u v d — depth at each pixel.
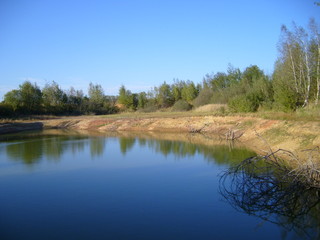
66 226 8.87
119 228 8.62
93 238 8.03
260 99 31.86
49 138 30.55
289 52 28.28
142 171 15.52
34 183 13.61
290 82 27.52
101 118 45.31
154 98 67.19
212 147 22.08
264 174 12.14
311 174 10.07
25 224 9.06
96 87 68.50
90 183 13.45
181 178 13.81
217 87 54.16
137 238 7.97
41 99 56.59
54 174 15.25
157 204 10.50
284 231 8.23
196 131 31.95
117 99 73.88
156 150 22.08
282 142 17.73
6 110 48.25
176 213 9.62
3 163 18.08
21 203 10.96
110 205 10.53
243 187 11.16
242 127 26.47
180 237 7.96
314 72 26.28
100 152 21.72
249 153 18.66
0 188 12.91
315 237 7.83
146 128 37.06
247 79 45.28
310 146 14.89
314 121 18.25
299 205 9.73
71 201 11.07
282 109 25.39
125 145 24.98
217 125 30.58
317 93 24.80
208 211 9.74
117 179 14.02
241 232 8.20
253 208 9.88
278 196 10.31
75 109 62.28
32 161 18.61
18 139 29.88
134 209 10.09
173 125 35.28
